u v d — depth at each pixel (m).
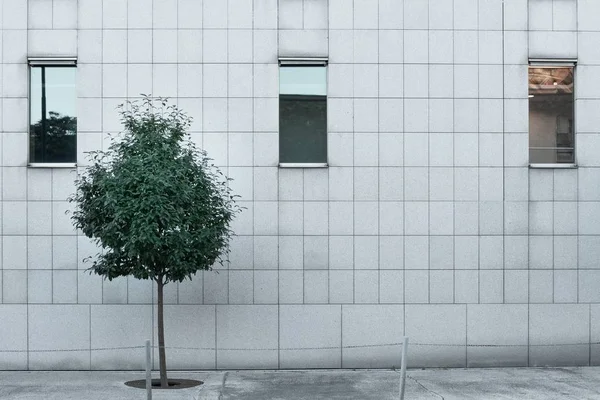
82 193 15.71
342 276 17.86
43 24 17.88
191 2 17.95
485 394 14.75
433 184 18.00
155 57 17.88
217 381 16.17
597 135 18.23
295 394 14.77
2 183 17.69
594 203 18.12
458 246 17.97
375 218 17.92
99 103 17.80
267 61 17.95
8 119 17.77
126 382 16.02
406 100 18.05
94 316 17.62
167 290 17.70
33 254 17.62
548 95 18.44
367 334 17.83
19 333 17.58
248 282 17.77
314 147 18.23
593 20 18.31
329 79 18.02
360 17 18.08
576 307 18.05
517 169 18.08
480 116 18.11
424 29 18.11
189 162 15.15
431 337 17.91
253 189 17.84
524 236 18.03
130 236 14.34
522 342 17.98
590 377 16.61
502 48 18.17
